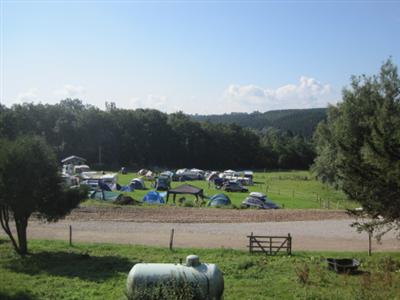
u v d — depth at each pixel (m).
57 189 26.75
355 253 28.53
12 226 36.44
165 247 29.23
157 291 15.05
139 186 75.81
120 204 51.16
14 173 25.03
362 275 22.27
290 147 177.00
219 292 15.66
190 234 34.72
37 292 18.41
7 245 28.91
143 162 153.88
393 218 19.50
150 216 42.88
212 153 166.75
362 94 52.06
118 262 24.12
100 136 146.88
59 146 140.50
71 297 17.84
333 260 23.38
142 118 157.12
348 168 19.59
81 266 23.23
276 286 19.91
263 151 175.25
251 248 27.81
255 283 20.41
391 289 18.06
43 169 26.06
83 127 145.25
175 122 163.88
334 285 20.17
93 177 76.56
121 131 151.62
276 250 28.53
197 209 48.78
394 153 18.14
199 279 15.31
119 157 150.00
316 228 38.97
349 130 49.69
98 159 146.50
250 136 175.75
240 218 43.28
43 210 26.66
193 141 163.75
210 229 37.09
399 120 20.72
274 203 56.00
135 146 151.88
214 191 75.50
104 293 18.48
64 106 162.62
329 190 83.69
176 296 14.52
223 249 28.39
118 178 98.19
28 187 25.30
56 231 34.81
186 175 105.12
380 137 18.53
